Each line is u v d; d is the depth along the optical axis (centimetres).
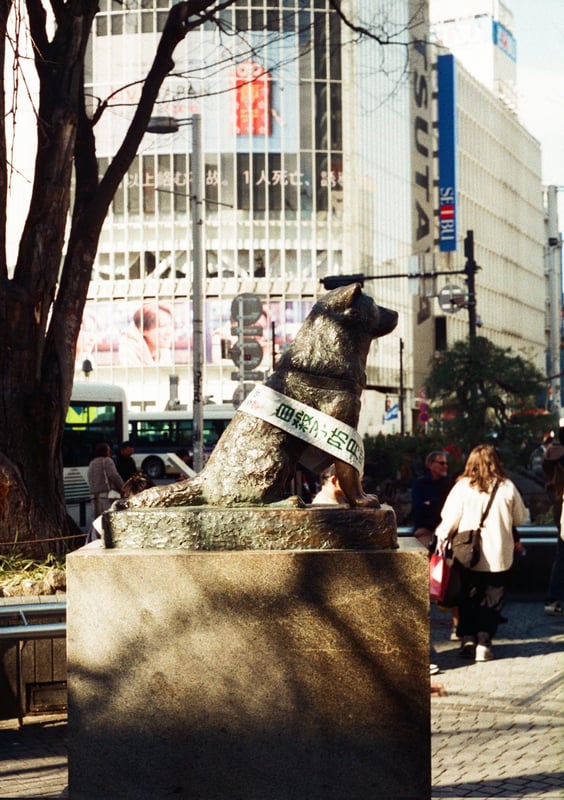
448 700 813
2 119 1024
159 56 1114
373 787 465
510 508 970
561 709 779
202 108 7088
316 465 514
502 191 11344
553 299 4400
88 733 472
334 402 495
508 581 975
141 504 497
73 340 1088
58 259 1070
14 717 756
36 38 1081
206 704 469
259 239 7275
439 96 9594
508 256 11425
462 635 980
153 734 470
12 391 1024
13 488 995
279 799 467
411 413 8525
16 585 823
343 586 467
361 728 465
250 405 500
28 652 761
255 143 7212
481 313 10300
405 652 465
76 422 2930
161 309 7181
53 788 603
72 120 1073
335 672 466
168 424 4681
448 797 584
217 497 496
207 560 469
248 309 2166
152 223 7169
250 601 468
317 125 7281
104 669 471
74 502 2912
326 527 477
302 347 504
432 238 9475
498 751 675
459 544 965
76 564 472
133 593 471
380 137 8025
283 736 467
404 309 8625
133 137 1107
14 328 1023
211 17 1146
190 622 469
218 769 468
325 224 7319
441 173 9556
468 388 2522
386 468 2202
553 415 2541
